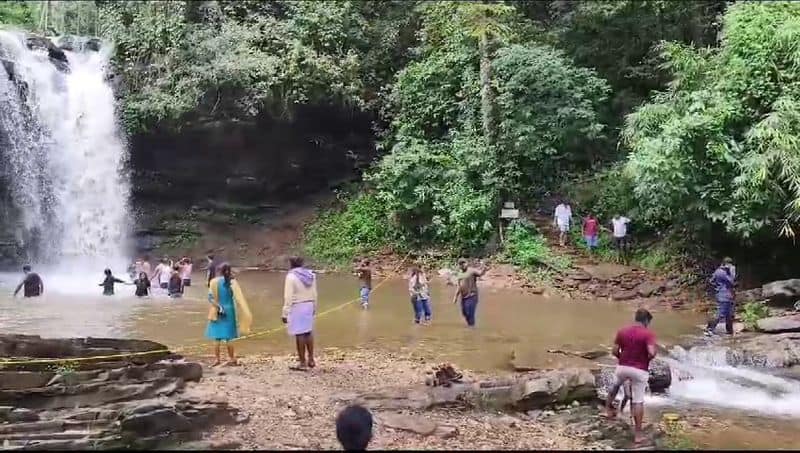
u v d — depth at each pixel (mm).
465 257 24234
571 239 23625
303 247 26922
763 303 17422
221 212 28391
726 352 13570
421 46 28422
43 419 8398
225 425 8406
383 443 8031
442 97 26859
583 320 16766
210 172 27844
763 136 17500
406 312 17594
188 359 11797
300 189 29125
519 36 27312
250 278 23469
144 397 9102
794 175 17031
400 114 27422
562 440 8836
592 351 13195
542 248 22797
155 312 16469
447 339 14383
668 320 17250
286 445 7832
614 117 26656
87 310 16578
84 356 10211
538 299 19766
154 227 27797
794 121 17625
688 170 18469
